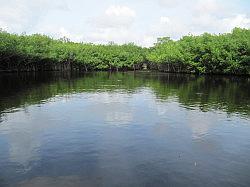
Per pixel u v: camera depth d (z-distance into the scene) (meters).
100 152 24.17
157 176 19.86
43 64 155.12
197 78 105.38
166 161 22.39
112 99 52.34
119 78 106.56
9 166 21.42
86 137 28.16
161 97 54.78
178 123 33.81
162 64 165.88
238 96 55.44
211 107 43.84
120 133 29.58
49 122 34.03
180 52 139.00
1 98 51.69
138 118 36.25
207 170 20.86
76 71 168.38
